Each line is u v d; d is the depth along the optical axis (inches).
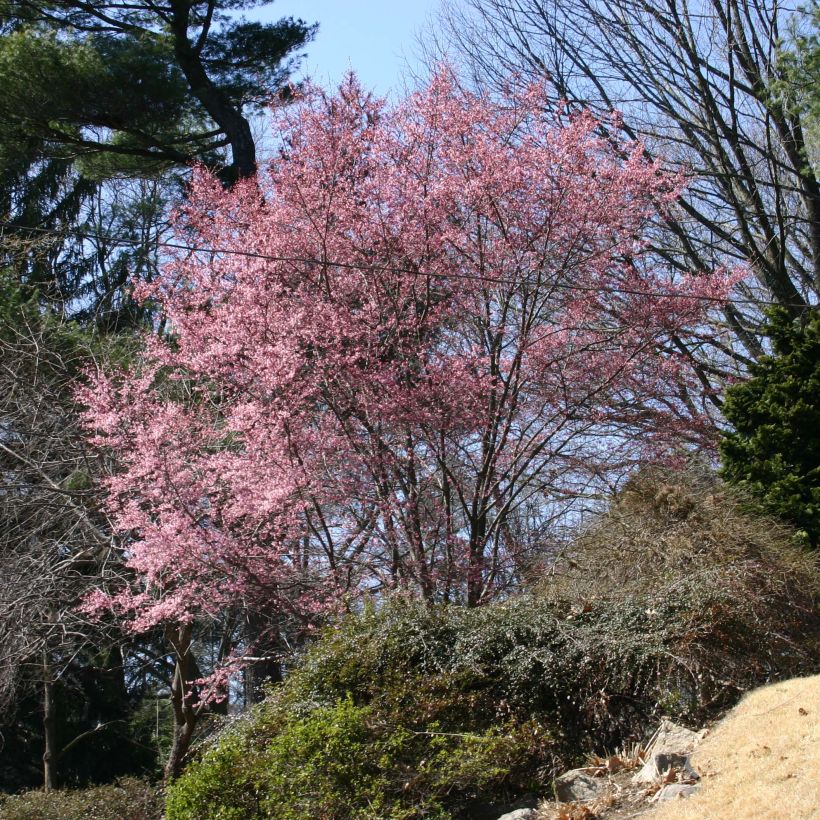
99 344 671.1
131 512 466.6
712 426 549.3
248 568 451.2
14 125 727.1
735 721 262.1
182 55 791.1
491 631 328.5
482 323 508.4
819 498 388.8
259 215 519.8
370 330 486.9
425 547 484.4
